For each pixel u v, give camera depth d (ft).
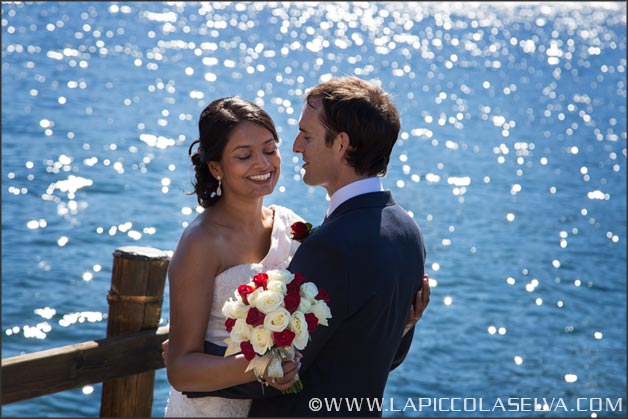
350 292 8.38
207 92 91.61
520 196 65.51
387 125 8.75
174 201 51.24
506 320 39.47
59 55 101.96
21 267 37.99
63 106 75.97
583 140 91.15
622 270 49.75
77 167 56.75
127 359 10.87
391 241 8.63
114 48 112.88
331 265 8.39
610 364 35.45
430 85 116.47
